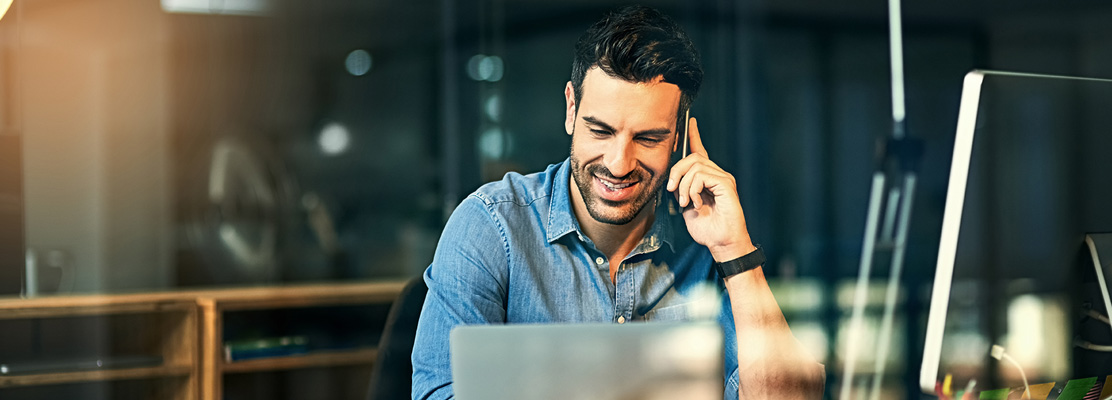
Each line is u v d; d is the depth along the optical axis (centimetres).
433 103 358
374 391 169
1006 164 271
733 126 366
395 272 353
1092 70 351
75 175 349
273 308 287
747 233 169
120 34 354
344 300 283
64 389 257
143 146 356
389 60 362
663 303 179
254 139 363
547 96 332
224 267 354
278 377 282
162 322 271
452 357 108
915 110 360
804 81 371
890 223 346
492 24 341
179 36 362
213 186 359
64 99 349
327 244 355
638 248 180
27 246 337
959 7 360
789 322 352
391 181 359
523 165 337
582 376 108
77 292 342
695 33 361
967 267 285
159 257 352
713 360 109
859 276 356
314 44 367
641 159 185
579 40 190
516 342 108
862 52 370
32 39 344
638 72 186
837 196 365
